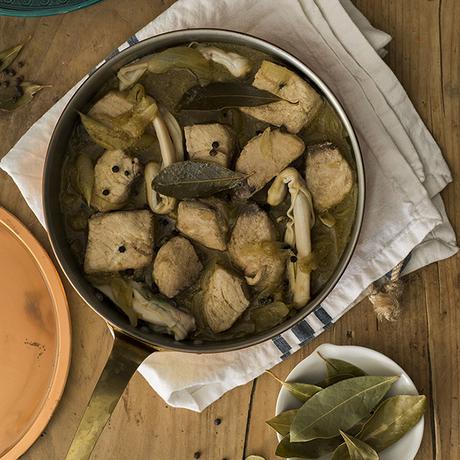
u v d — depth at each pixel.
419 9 1.03
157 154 0.97
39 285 1.05
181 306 0.97
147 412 1.05
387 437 0.99
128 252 0.96
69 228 0.98
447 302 1.03
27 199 1.02
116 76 0.97
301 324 1.02
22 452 1.04
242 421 1.04
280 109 0.96
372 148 1.01
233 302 0.96
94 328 1.04
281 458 1.03
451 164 1.02
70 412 1.05
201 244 0.97
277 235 0.96
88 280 0.97
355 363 1.00
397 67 1.03
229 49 0.97
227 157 0.96
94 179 0.97
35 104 1.04
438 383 1.02
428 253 1.02
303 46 1.01
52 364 1.05
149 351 0.94
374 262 1.01
